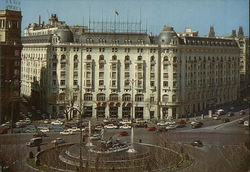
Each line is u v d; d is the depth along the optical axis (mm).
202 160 138250
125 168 127375
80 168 124188
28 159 135750
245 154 144875
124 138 172375
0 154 138125
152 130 192250
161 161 136000
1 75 197125
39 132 180250
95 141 155000
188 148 155125
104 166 127938
